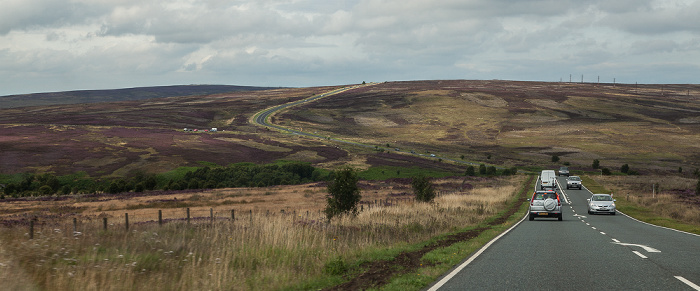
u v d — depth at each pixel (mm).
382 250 13523
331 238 15383
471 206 34531
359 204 37500
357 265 11383
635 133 171375
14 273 8648
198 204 45531
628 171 109938
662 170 117438
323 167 110000
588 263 11055
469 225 23203
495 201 42062
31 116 194500
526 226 23172
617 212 35875
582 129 180000
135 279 9148
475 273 9805
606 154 140875
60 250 11086
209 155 115000
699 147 148875
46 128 148875
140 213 37594
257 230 15281
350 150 137125
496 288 8305
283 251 12172
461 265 10844
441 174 106062
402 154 134500
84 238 13000
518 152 145125
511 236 17906
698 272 9750
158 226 18391
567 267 10492
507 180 84812
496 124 193375
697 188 50719
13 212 41531
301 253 12172
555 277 9297
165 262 10672
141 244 12570
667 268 10250
